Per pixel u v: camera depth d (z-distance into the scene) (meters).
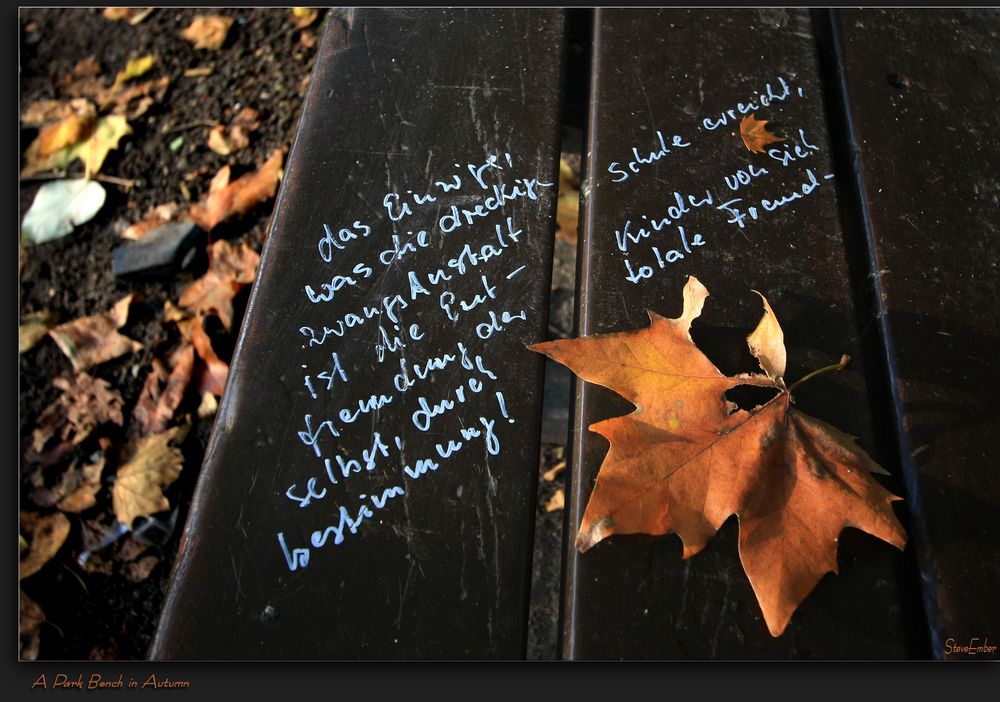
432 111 0.38
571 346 0.33
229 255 0.57
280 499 0.32
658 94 0.39
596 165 0.37
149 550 0.49
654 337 0.33
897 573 0.31
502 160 0.37
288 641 0.30
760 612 0.30
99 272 0.58
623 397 0.33
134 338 0.55
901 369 0.34
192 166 0.62
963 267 0.35
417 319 0.34
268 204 0.59
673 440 0.31
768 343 0.33
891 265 0.35
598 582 0.31
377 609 0.30
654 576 0.31
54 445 0.52
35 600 0.47
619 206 0.36
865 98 0.39
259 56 0.68
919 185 0.37
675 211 0.36
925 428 0.33
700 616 0.30
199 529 0.31
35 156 0.63
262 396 0.33
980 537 0.31
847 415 0.33
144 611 0.48
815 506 0.31
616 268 0.35
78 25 0.71
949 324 0.34
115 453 0.51
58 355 0.54
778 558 0.30
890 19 0.41
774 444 0.32
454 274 0.35
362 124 0.38
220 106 0.65
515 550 0.31
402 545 0.31
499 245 0.36
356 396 0.33
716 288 0.35
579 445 0.32
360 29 0.40
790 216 0.36
